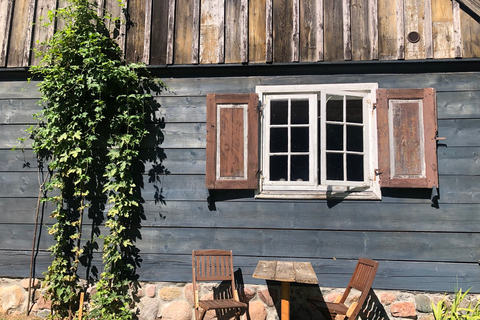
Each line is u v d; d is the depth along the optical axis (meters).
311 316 4.31
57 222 4.82
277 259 4.43
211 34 4.84
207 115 4.62
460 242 4.26
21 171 4.96
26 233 4.86
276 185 4.56
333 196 4.43
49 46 5.04
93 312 4.39
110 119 4.85
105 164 4.82
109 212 4.56
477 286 4.18
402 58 4.51
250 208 4.54
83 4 4.89
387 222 4.36
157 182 4.73
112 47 4.90
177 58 4.84
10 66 5.06
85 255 4.71
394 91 4.42
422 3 4.60
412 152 4.34
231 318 4.36
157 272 4.59
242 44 4.74
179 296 4.53
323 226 4.42
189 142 4.76
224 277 4.26
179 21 4.91
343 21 4.66
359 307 3.64
